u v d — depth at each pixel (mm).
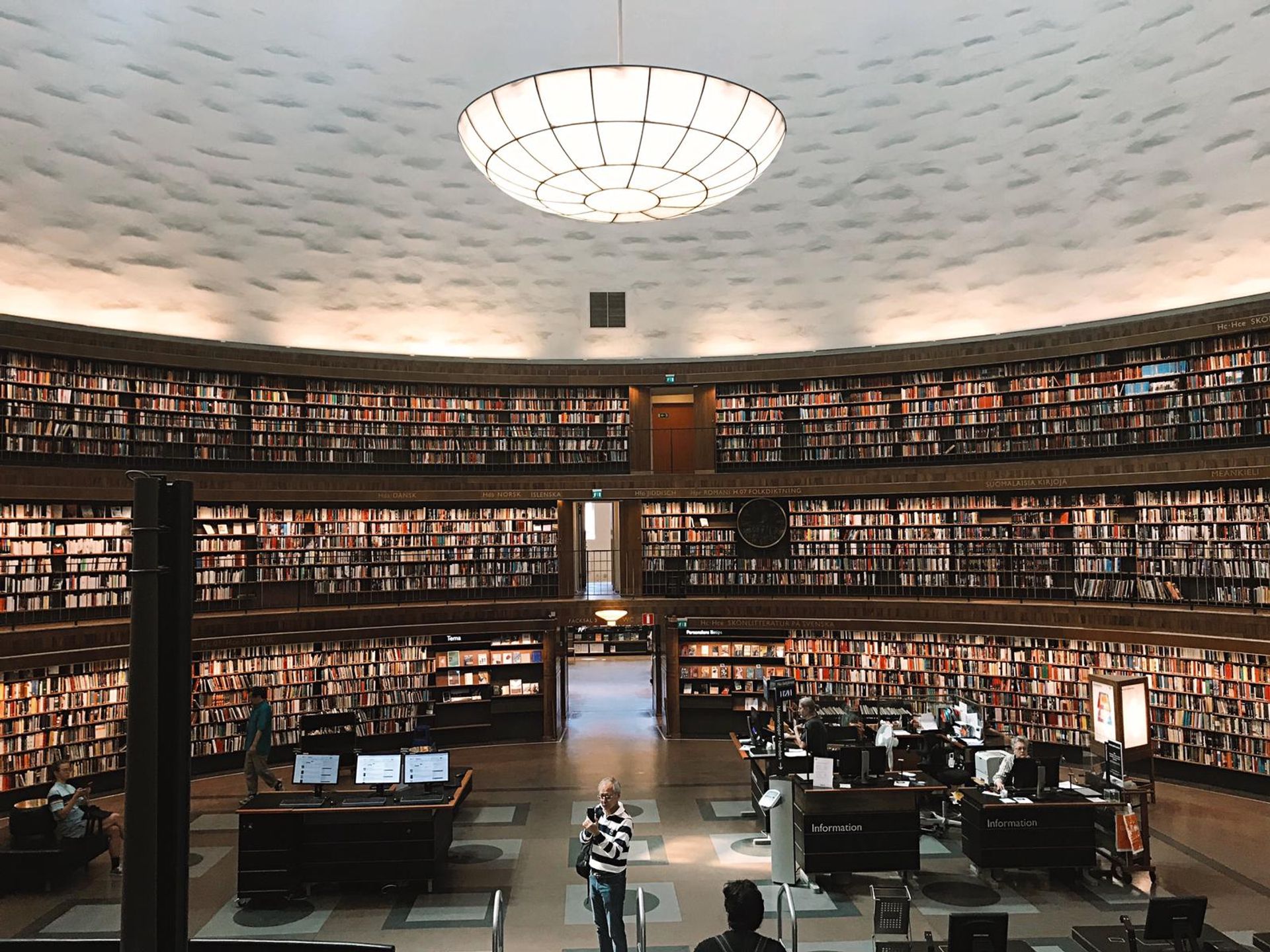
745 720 17203
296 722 15570
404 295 15914
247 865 9438
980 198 13906
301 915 9227
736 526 17859
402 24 10523
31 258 12734
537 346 17641
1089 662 14984
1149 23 10500
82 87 10742
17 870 9867
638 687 22859
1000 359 15914
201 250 13828
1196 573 14164
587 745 16828
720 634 17859
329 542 16484
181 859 3127
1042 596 15805
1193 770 13797
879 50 11188
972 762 12656
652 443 18266
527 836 11641
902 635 16547
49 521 13570
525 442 17812
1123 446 15188
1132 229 13695
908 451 17000
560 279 16266
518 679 17562
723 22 10602
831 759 9906
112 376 14539
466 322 16828
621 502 18188
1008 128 12492
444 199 14070
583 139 6430
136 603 3104
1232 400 14078
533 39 10836
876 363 16891
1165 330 14305
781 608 16938
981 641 15992
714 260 15883
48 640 12672
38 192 11891
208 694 14852
